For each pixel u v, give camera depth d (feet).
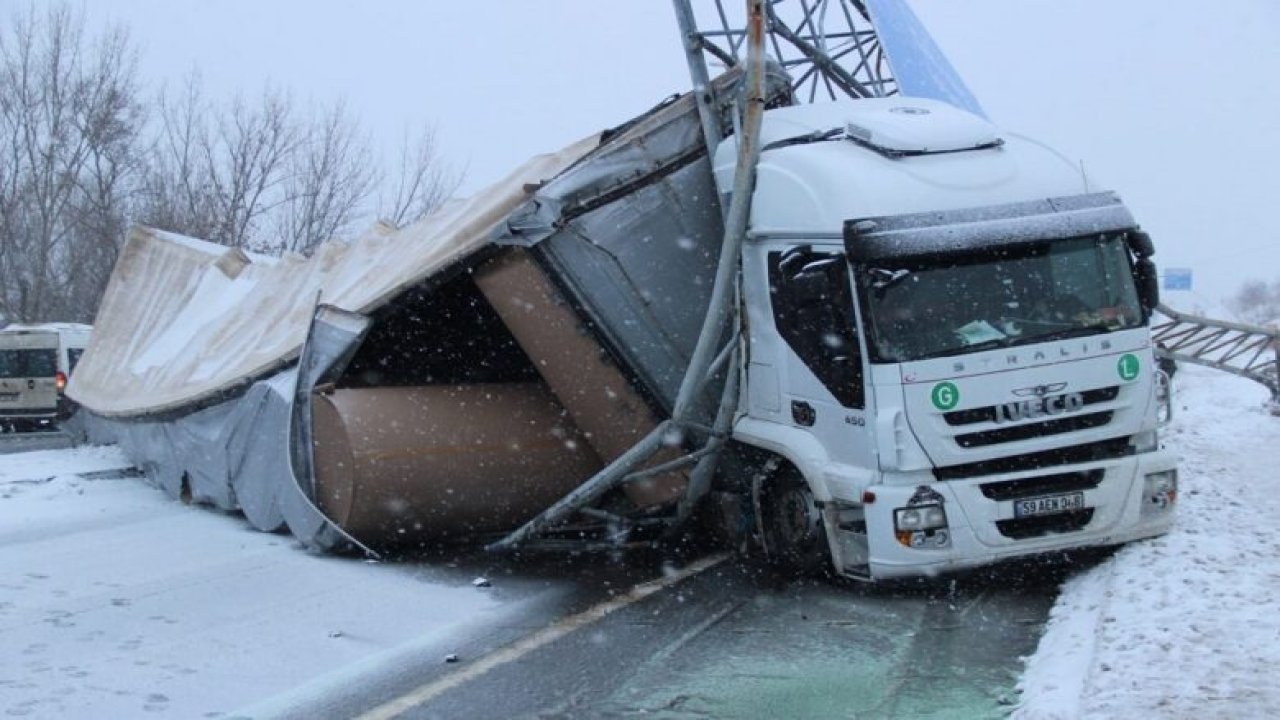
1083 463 26.55
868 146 28.78
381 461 32.94
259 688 21.67
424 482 33.45
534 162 36.52
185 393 42.80
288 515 35.24
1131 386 26.86
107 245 107.65
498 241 31.14
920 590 28.50
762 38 29.25
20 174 107.55
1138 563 26.27
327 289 41.70
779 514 30.68
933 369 25.85
